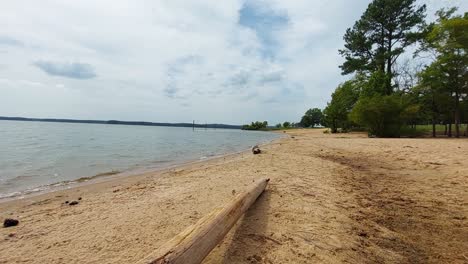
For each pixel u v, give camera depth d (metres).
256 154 12.63
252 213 4.09
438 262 2.80
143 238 3.29
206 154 15.94
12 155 13.55
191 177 7.27
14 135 33.59
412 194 5.25
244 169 8.18
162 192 5.60
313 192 5.30
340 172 7.62
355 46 31.92
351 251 2.96
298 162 9.58
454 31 22.77
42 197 5.61
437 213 4.20
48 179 7.89
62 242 3.22
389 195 5.18
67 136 34.38
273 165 8.88
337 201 4.74
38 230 3.61
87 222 3.88
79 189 6.37
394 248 3.07
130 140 29.31
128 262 2.73
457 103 23.83
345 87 41.94
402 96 27.38
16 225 3.83
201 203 4.66
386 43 31.02
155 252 2.03
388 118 26.42
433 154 10.31
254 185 4.85
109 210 4.44
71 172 9.20
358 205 4.56
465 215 4.11
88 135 38.66
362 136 29.91
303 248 2.98
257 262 2.70
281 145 18.47
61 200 5.31
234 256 2.82
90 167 10.38
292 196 4.99
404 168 8.16
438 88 24.25
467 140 18.05
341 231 3.46
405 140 18.95
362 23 31.20
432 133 29.25
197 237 2.38
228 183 6.15
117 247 3.06
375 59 31.12
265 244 3.08
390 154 11.25
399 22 29.25
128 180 7.43
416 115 27.77
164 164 11.38
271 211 4.16
